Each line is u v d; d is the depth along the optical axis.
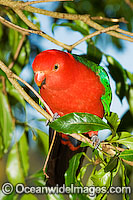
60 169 5.86
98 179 4.23
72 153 5.99
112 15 7.95
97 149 4.29
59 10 7.38
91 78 5.27
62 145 5.96
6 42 7.02
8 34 6.99
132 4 7.29
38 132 5.75
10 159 5.55
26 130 5.91
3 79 5.70
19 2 4.62
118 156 4.21
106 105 5.65
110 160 4.15
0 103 5.71
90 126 4.00
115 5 7.88
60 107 5.40
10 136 5.70
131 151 4.14
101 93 5.46
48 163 5.68
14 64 6.23
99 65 5.65
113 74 5.87
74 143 5.87
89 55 6.00
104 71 5.59
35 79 4.86
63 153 5.97
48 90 5.20
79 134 4.30
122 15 7.86
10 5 4.63
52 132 5.70
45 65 4.80
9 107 5.77
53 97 5.29
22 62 6.28
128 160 4.11
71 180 4.74
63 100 5.27
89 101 5.34
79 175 4.84
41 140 5.75
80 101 5.29
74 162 4.79
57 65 4.85
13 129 5.73
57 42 4.91
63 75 4.90
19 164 5.50
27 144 5.79
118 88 5.86
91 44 6.01
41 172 5.24
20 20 6.08
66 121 3.96
